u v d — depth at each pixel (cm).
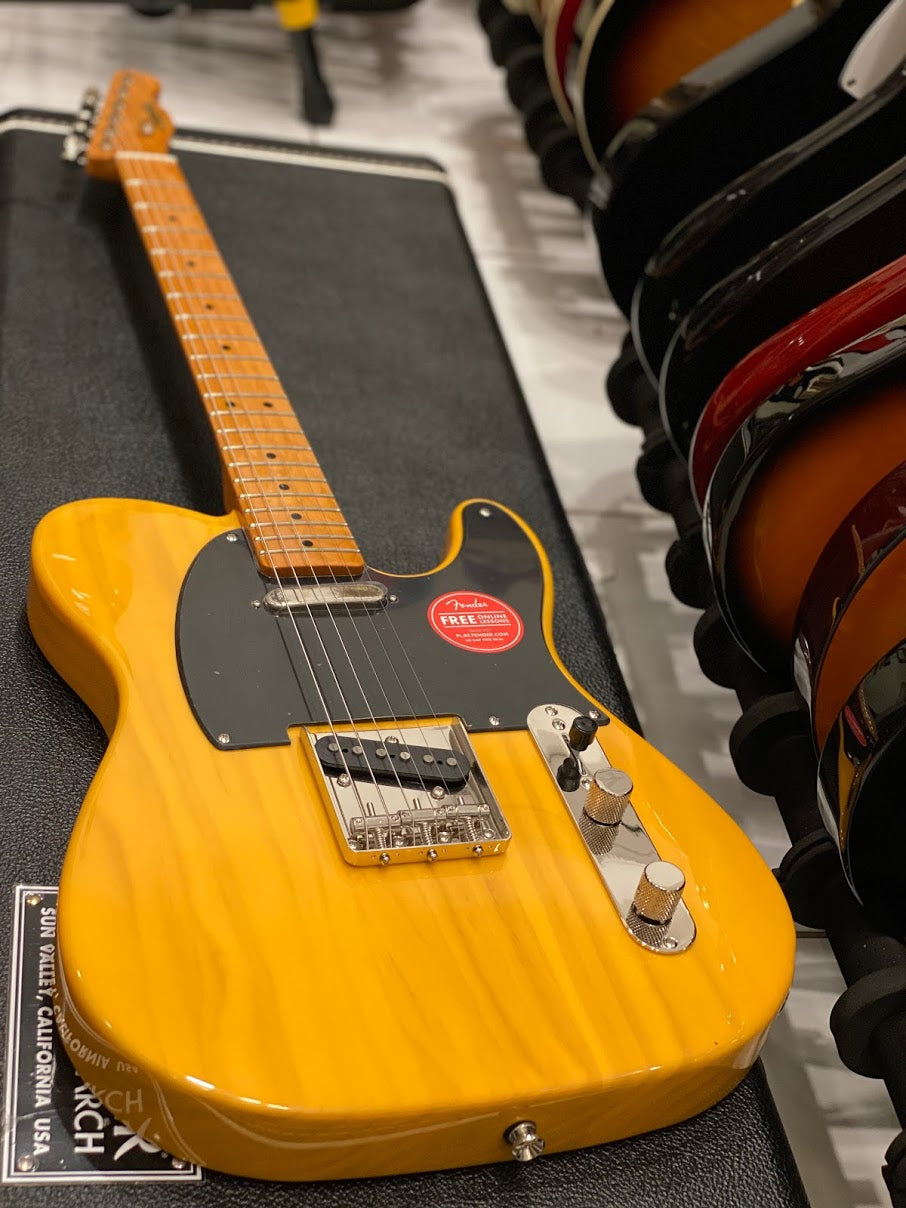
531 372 187
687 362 124
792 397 106
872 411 104
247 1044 80
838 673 100
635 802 102
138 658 101
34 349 148
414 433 154
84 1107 87
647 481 149
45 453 136
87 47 231
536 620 115
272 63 241
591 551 162
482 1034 84
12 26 232
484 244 211
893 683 90
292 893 88
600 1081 84
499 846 95
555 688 109
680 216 145
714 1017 89
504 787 100
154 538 111
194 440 143
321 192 190
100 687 104
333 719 100
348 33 257
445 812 95
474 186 223
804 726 118
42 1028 90
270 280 170
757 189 126
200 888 87
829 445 106
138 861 88
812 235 116
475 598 115
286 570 110
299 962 85
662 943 92
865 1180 112
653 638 154
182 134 190
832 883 108
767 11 154
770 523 110
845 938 105
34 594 109
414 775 98
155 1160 86
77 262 163
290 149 195
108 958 82
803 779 115
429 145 230
